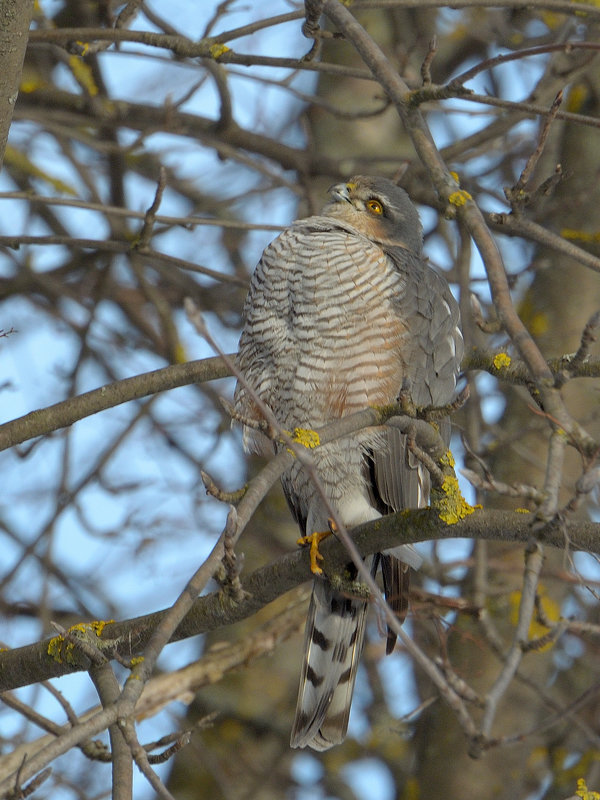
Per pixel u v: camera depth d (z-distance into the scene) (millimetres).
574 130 12273
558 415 5316
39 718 7551
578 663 11914
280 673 13008
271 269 9102
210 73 11242
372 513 9172
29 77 12984
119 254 13219
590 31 11938
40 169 13797
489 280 5816
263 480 6016
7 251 13750
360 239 9203
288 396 9008
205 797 12336
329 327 8836
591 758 11203
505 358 7938
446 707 11172
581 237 11500
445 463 6500
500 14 13727
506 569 10969
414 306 9008
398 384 8898
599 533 5816
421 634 11438
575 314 11609
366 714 13352
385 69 6836
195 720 12781
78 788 11148
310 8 7273
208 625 7113
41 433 7754
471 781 10820
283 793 12789
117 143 12766
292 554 7473
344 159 12125
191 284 13836
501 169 13469
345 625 8805
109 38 8875
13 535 13016
